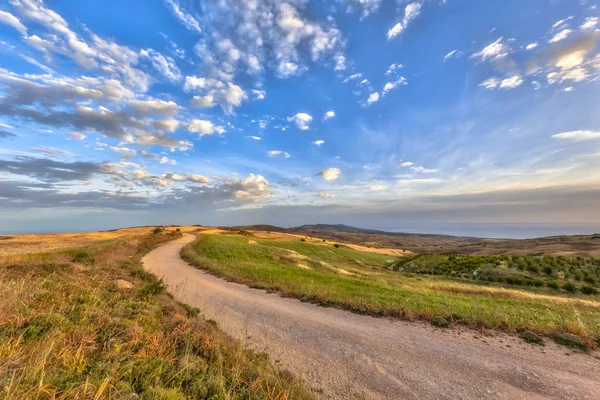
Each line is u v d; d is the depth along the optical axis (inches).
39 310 220.8
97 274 468.1
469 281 1355.8
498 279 1314.0
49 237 2805.1
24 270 413.4
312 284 595.8
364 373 224.5
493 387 198.5
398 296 484.7
